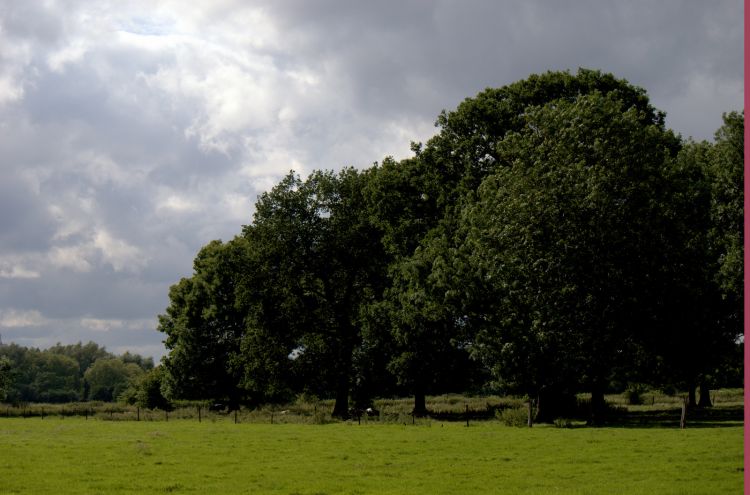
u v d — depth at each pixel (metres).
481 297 52.56
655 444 37.94
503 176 49.66
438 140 64.12
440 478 29.73
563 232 45.88
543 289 45.94
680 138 62.47
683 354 53.81
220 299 94.19
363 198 77.12
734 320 55.31
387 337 69.12
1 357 105.00
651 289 47.91
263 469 32.47
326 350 75.44
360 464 33.69
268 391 78.00
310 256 76.44
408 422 60.16
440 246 57.38
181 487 28.19
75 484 28.80
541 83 61.84
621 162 46.88
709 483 27.20
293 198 77.12
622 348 50.84
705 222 53.84
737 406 69.88
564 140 48.00
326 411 76.94
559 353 48.28
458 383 71.75
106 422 66.31
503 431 48.50
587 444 38.94
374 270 77.00
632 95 62.09
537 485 27.89
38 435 49.72
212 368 93.50
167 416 72.75
